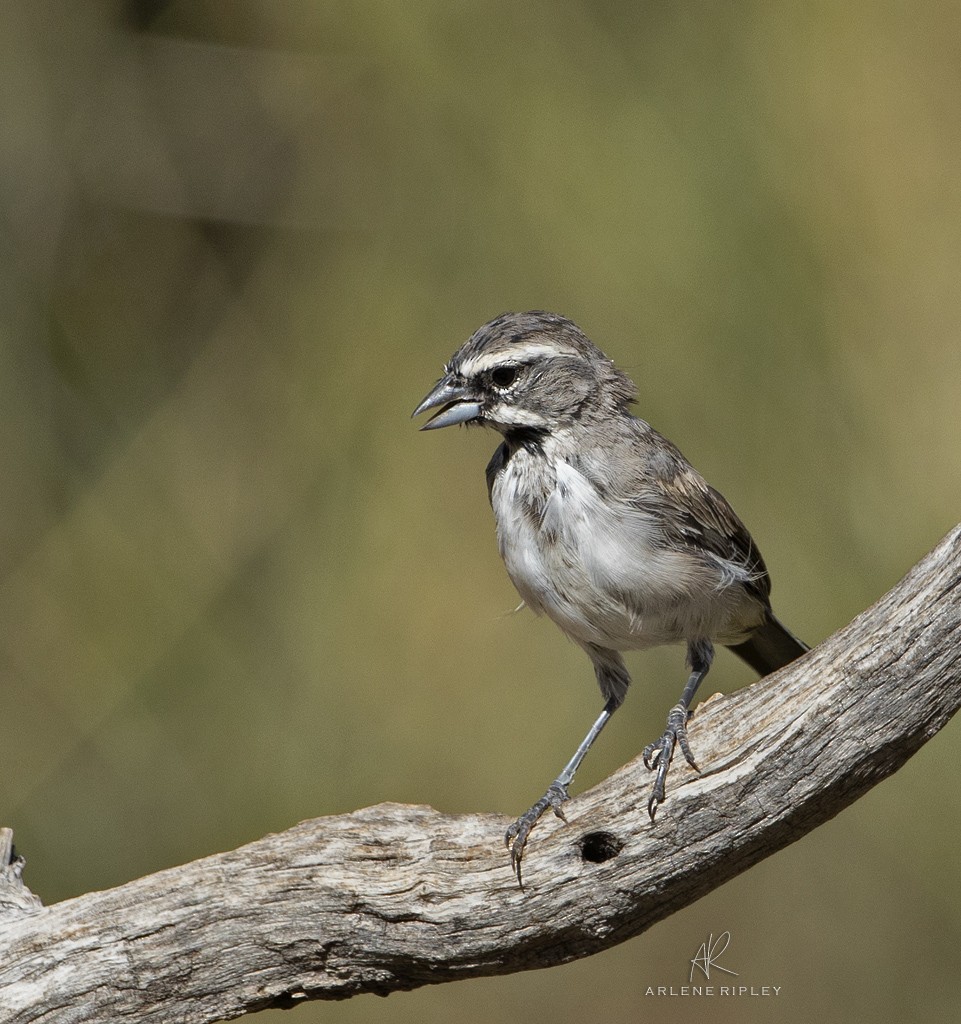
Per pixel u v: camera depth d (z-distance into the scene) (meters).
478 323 13.58
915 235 12.56
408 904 7.15
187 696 13.11
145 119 16.05
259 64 15.69
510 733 12.40
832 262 12.63
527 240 13.32
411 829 7.34
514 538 8.38
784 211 12.69
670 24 13.05
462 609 12.74
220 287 15.60
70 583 13.75
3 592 13.67
